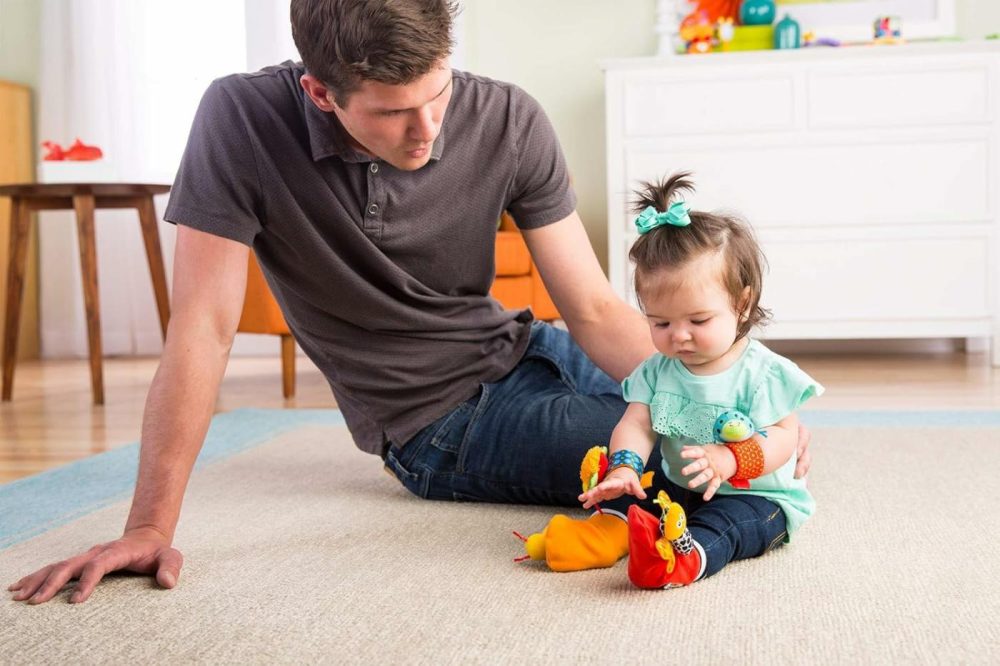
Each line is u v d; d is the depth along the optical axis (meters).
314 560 1.23
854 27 3.82
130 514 1.21
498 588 1.11
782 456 1.17
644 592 1.09
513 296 3.42
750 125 3.52
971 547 1.25
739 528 1.17
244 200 1.33
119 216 4.52
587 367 1.59
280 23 4.22
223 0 4.33
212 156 1.32
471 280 1.54
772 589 1.09
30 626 1.02
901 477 1.67
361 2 1.09
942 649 0.91
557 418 1.46
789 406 1.18
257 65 4.25
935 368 3.38
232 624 1.01
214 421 2.53
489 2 4.17
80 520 1.50
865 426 2.21
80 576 1.13
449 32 1.15
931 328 3.48
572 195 1.54
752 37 3.77
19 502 1.67
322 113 1.33
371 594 1.10
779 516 1.23
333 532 1.37
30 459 2.14
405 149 1.19
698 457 1.09
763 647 0.92
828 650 0.91
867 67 3.44
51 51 4.45
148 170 4.41
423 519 1.44
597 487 1.10
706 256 1.14
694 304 1.14
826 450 1.93
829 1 3.83
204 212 1.29
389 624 1.00
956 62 3.40
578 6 4.11
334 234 1.41
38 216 4.57
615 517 1.22
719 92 3.52
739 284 1.16
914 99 3.43
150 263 3.16
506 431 1.48
